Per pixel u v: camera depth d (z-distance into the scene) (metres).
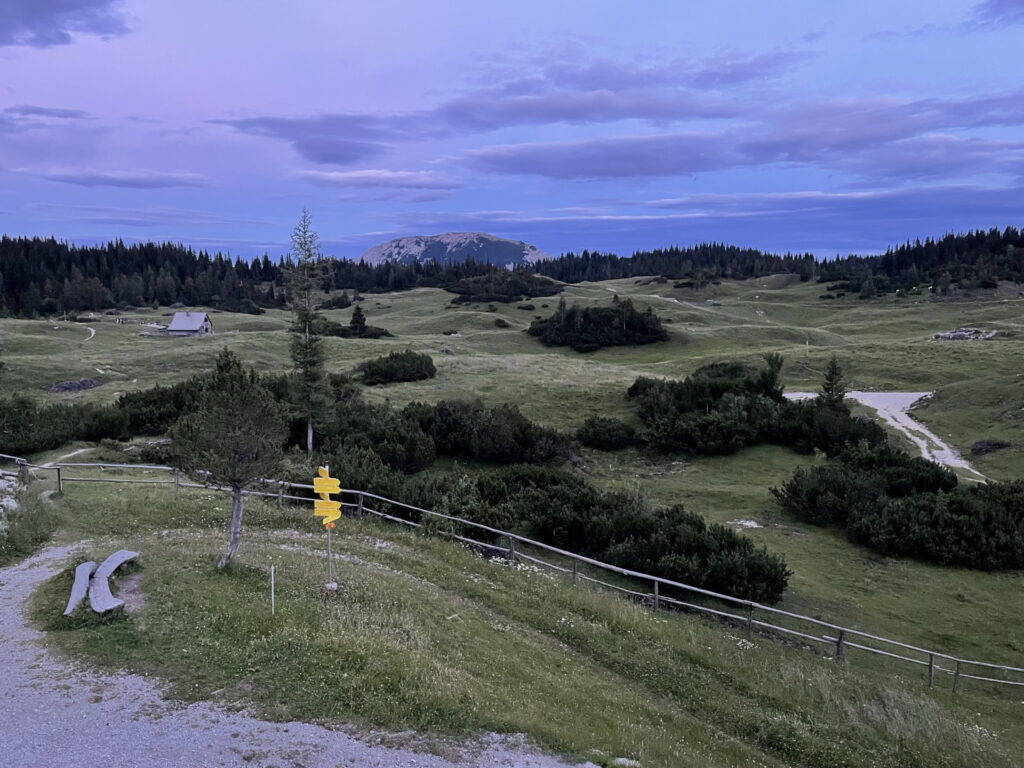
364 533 20.08
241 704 8.75
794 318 119.31
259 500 22.53
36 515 17.31
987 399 44.47
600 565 17.27
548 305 127.56
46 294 133.88
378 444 32.97
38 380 57.66
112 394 53.00
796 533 26.59
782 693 13.49
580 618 15.46
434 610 13.98
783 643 17.08
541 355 74.19
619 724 10.61
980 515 24.88
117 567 12.85
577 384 51.69
